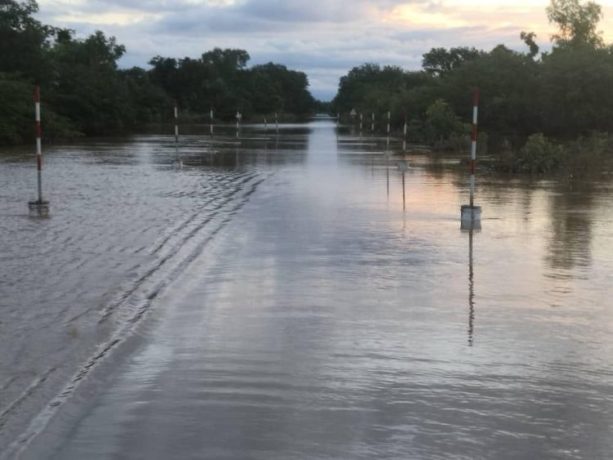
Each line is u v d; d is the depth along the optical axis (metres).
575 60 49.53
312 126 90.81
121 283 7.98
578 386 4.96
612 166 26.22
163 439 4.11
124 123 66.19
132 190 17.48
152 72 111.12
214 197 16.12
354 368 5.29
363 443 4.06
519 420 4.39
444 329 6.24
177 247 10.12
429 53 100.75
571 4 62.84
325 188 18.08
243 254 9.60
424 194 16.78
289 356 5.56
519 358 5.52
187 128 77.75
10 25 55.62
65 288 7.73
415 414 4.47
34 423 4.35
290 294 7.48
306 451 3.96
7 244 10.26
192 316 6.69
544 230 11.58
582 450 4.00
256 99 144.88
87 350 5.72
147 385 4.96
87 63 83.25
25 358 5.52
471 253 9.62
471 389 4.89
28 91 44.34
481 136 42.91
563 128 51.72
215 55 164.75
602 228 11.82
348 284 7.89
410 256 9.42
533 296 7.37
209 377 5.12
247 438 4.12
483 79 54.03
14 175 21.42
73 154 32.72
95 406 4.60
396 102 64.81
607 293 7.50
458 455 3.92
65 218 12.79
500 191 17.81
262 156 31.31
